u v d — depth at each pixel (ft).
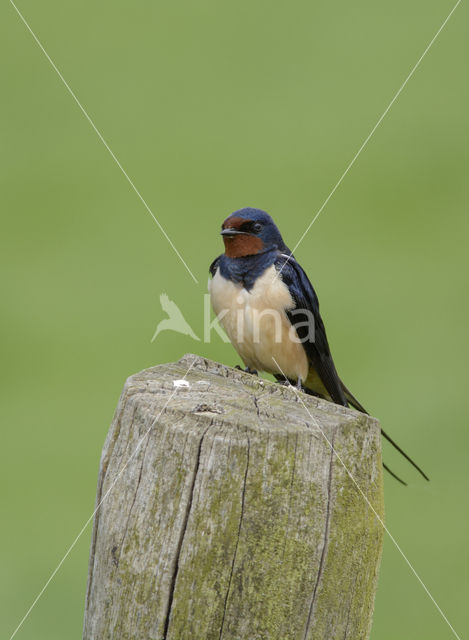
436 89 67.31
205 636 15.11
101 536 15.96
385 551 35.32
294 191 58.49
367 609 16.35
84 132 63.46
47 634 31.63
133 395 16.38
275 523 15.15
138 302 49.96
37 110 66.33
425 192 58.85
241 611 15.12
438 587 33.22
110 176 60.70
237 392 16.87
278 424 15.44
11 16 73.46
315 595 15.42
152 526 15.26
